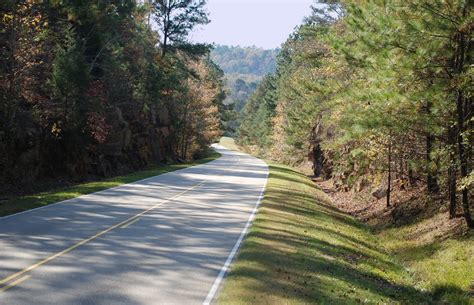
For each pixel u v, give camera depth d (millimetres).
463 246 14789
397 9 14727
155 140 49125
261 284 9477
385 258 16391
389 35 14727
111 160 37156
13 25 24234
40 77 28516
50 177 29125
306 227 17156
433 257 15398
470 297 11859
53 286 8836
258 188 28891
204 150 79625
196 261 11234
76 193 22422
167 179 32562
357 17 16203
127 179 30391
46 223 14922
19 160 26141
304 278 10375
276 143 74812
